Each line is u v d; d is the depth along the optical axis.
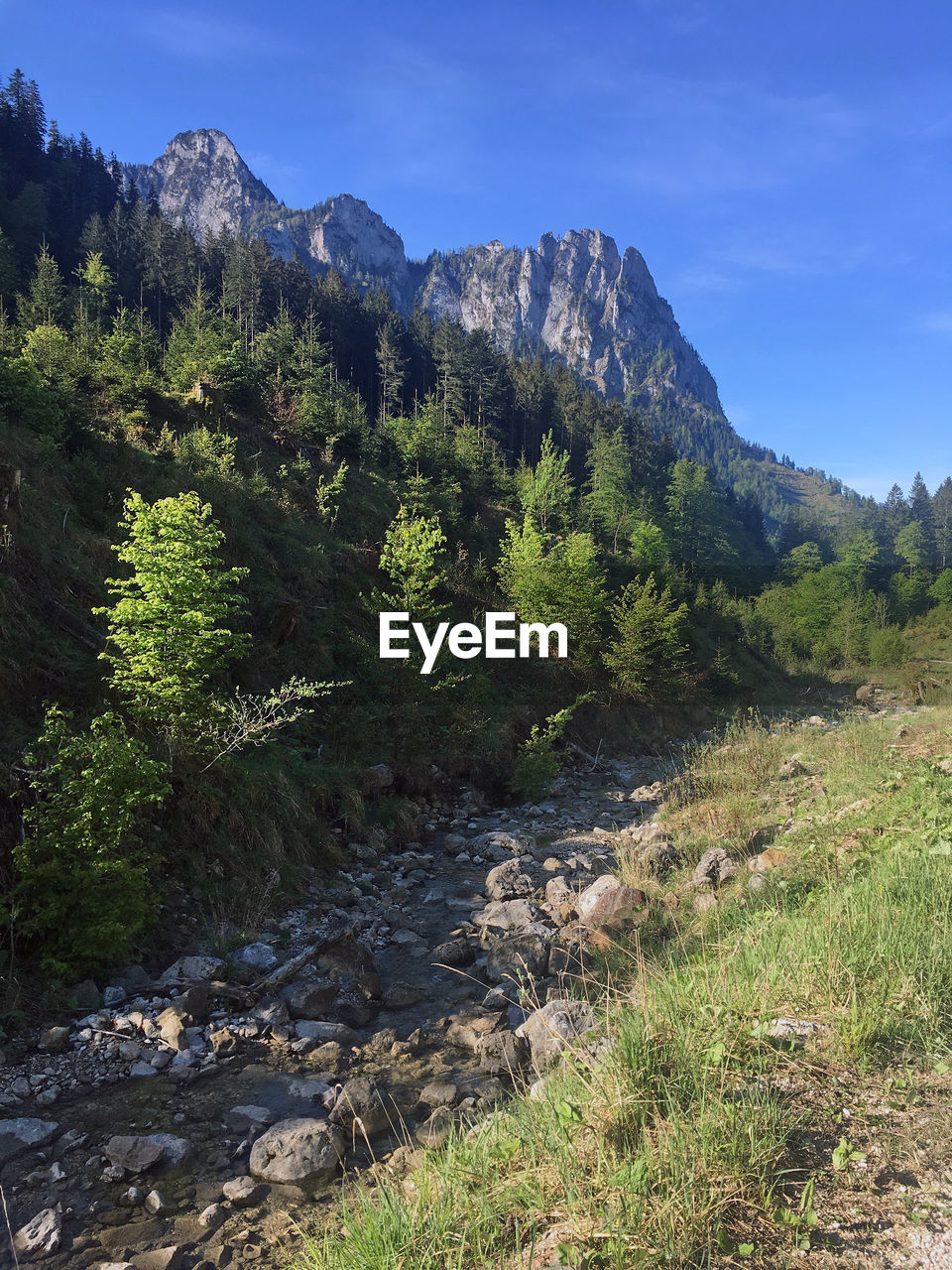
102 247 74.62
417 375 97.31
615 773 19.00
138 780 6.85
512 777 16.27
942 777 8.85
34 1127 4.44
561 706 22.05
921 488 167.25
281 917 8.34
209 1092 5.00
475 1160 3.31
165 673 8.72
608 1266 2.51
